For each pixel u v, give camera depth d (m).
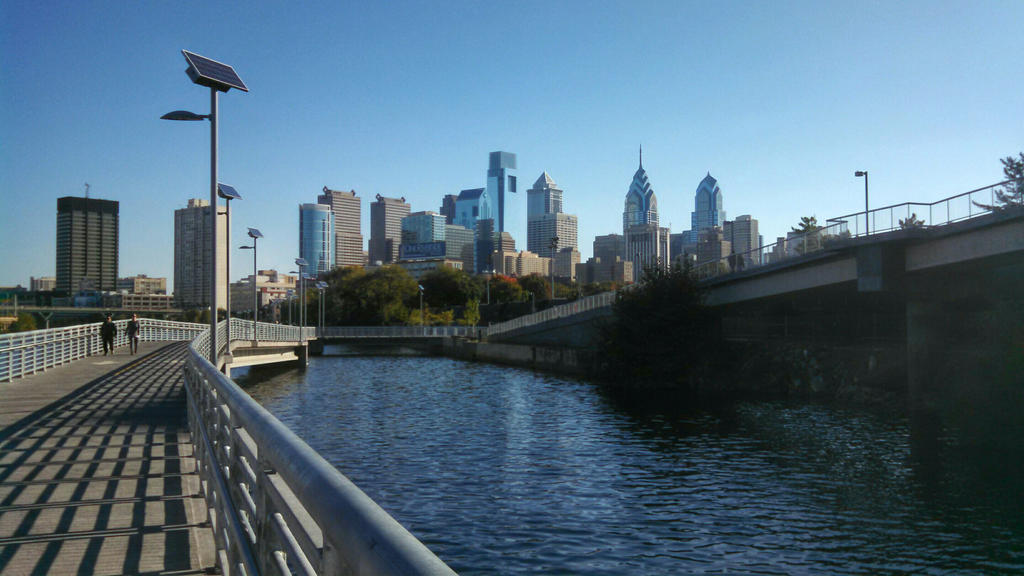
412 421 43.03
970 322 42.97
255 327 66.12
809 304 62.31
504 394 57.69
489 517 22.64
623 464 30.42
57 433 15.95
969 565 18.31
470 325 146.00
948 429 35.66
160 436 15.57
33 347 31.56
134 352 45.84
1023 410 36.28
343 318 157.75
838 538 20.42
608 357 64.75
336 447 34.53
